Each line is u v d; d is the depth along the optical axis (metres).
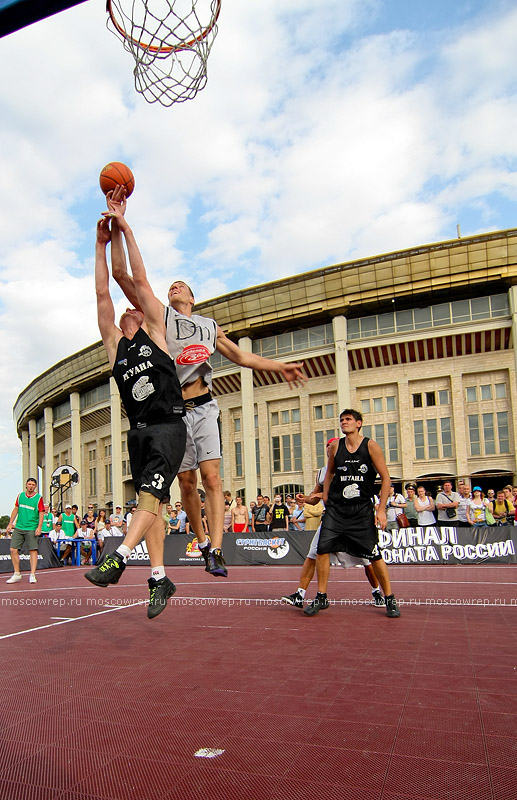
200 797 1.97
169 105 4.09
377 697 3.02
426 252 33.28
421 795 1.95
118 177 4.14
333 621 5.40
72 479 32.47
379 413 37.44
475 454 34.84
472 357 35.38
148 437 3.90
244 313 38.47
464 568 11.67
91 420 53.25
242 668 3.68
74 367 49.81
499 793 1.95
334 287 35.75
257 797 1.96
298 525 17.41
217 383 41.88
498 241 32.16
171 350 4.63
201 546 4.94
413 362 36.69
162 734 2.55
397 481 36.47
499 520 16.62
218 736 2.52
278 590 8.27
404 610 6.00
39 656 4.12
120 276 4.60
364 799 1.93
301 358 38.34
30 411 61.19
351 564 5.92
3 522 75.88
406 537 13.23
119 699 3.07
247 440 38.22
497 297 34.31
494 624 5.08
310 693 3.12
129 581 10.66
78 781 2.11
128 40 3.98
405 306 36.12
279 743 2.42
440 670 3.53
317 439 38.94
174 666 3.76
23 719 2.78
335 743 2.41
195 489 4.90
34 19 1.97
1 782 2.12
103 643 4.55
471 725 2.58
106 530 19.30
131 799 1.97
